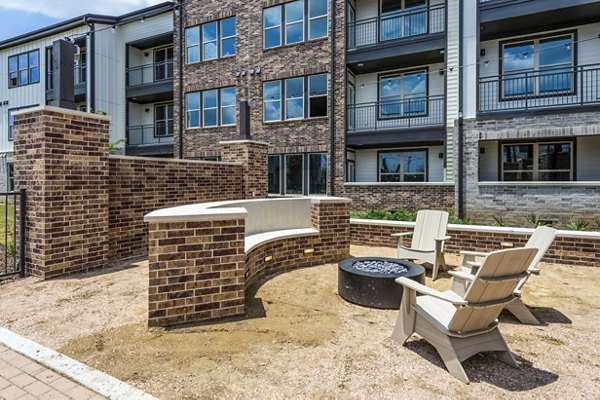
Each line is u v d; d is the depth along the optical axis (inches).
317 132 529.0
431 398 95.4
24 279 201.2
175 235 140.8
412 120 515.8
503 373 109.0
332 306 167.3
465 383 102.7
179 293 141.7
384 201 471.5
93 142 223.0
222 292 148.9
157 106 744.3
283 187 557.0
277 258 231.0
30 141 203.3
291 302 171.8
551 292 191.0
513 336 136.6
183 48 641.0
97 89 681.0
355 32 526.3
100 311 154.6
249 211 233.9
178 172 304.8
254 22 575.5
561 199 368.8
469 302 104.1
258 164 397.7
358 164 555.8
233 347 123.3
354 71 538.3
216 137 613.6
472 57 430.6
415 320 123.0
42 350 117.7
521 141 454.0
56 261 204.4
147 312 153.6
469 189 416.8
